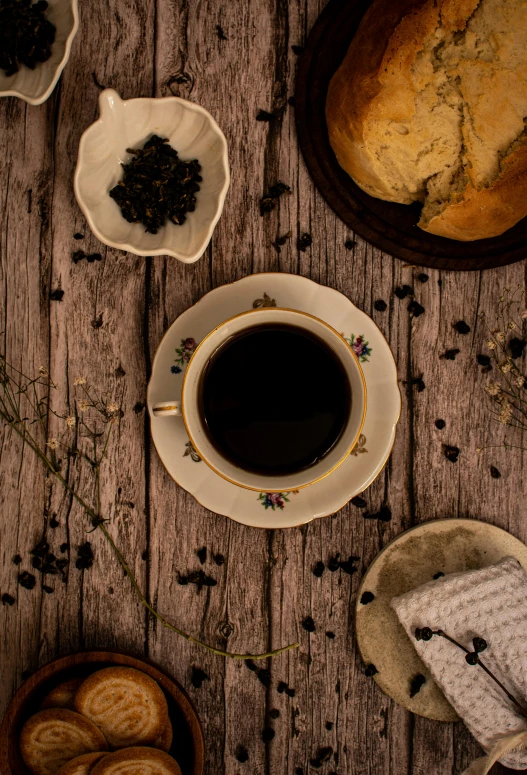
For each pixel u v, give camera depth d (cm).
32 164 82
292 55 83
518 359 84
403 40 76
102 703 79
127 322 83
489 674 78
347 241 83
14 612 83
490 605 80
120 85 83
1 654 82
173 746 81
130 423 83
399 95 77
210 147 79
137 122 79
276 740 83
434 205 79
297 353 78
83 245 83
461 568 82
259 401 79
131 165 80
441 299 83
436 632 79
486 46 77
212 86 83
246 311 76
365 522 83
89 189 79
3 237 82
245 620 83
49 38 79
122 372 83
